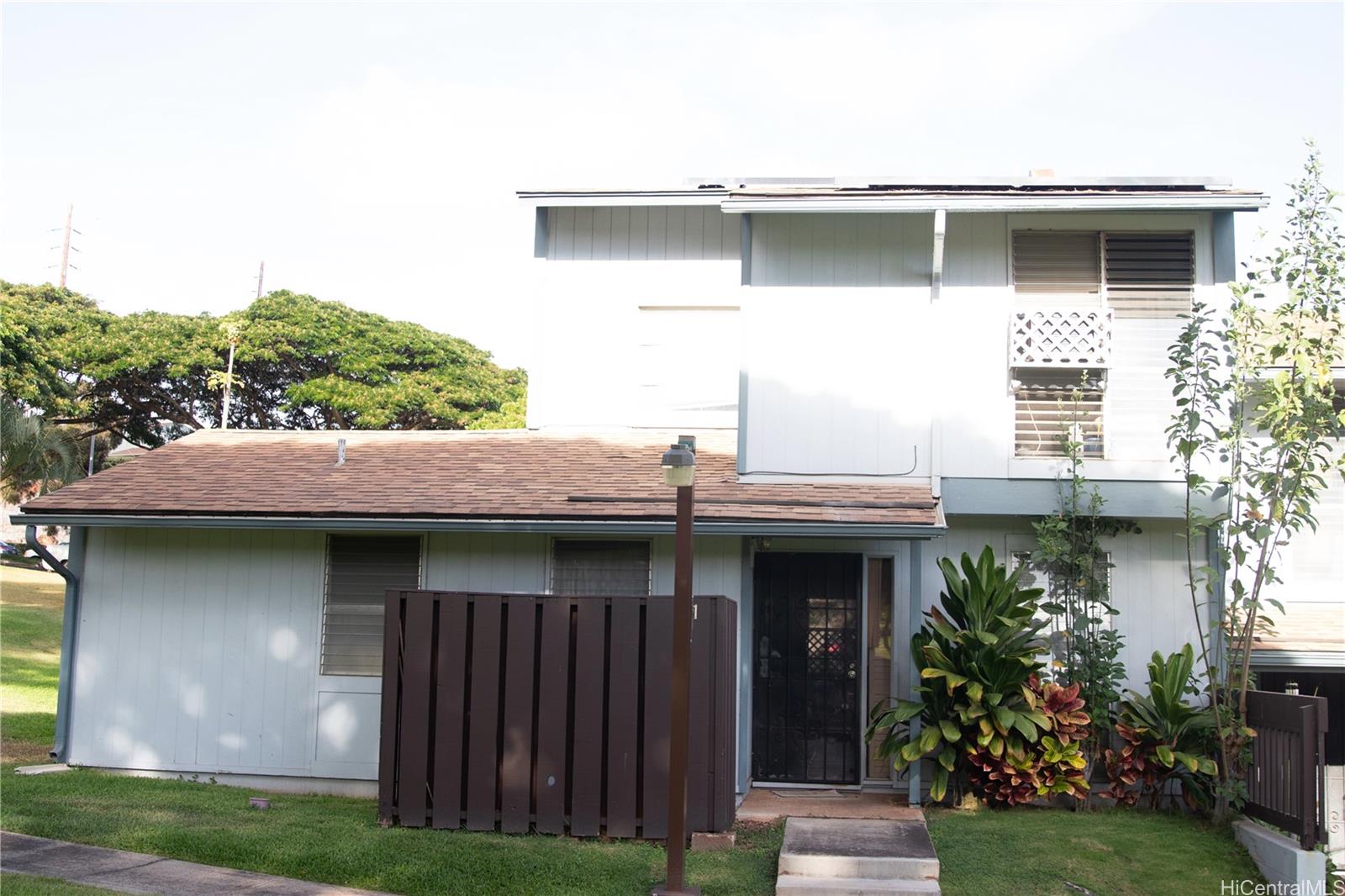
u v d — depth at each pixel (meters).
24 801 10.00
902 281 12.16
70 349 41.81
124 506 11.93
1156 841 9.48
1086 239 12.09
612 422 14.34
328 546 12.18
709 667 9.54
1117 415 11.70
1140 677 11.75
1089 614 11.75
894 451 11.94
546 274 14.53
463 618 9.81
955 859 8.93
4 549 38.06
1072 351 11.68
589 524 11.21
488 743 9.68
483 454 13.49
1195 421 10.43
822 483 11.95
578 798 9.48
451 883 8.15
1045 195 11.61
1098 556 11.70
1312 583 12.99
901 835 9.19
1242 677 10.39
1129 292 11.94
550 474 12.58
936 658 10.55
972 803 10.76
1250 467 10.43
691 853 9.14
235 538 12.30
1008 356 11.88
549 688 9.66
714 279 14.27
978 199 11.55
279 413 46.09
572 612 9.77
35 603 28.48
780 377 12.17
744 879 8.50
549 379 14.46
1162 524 11.91
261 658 12.09
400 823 9.66
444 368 45.41
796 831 9.34
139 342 42.53
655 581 11.68
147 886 7.85
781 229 12.34
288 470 13.16
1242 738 9.99
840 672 11.88
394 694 9.81
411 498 11.96
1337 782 9.13
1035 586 12.12
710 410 14.23
